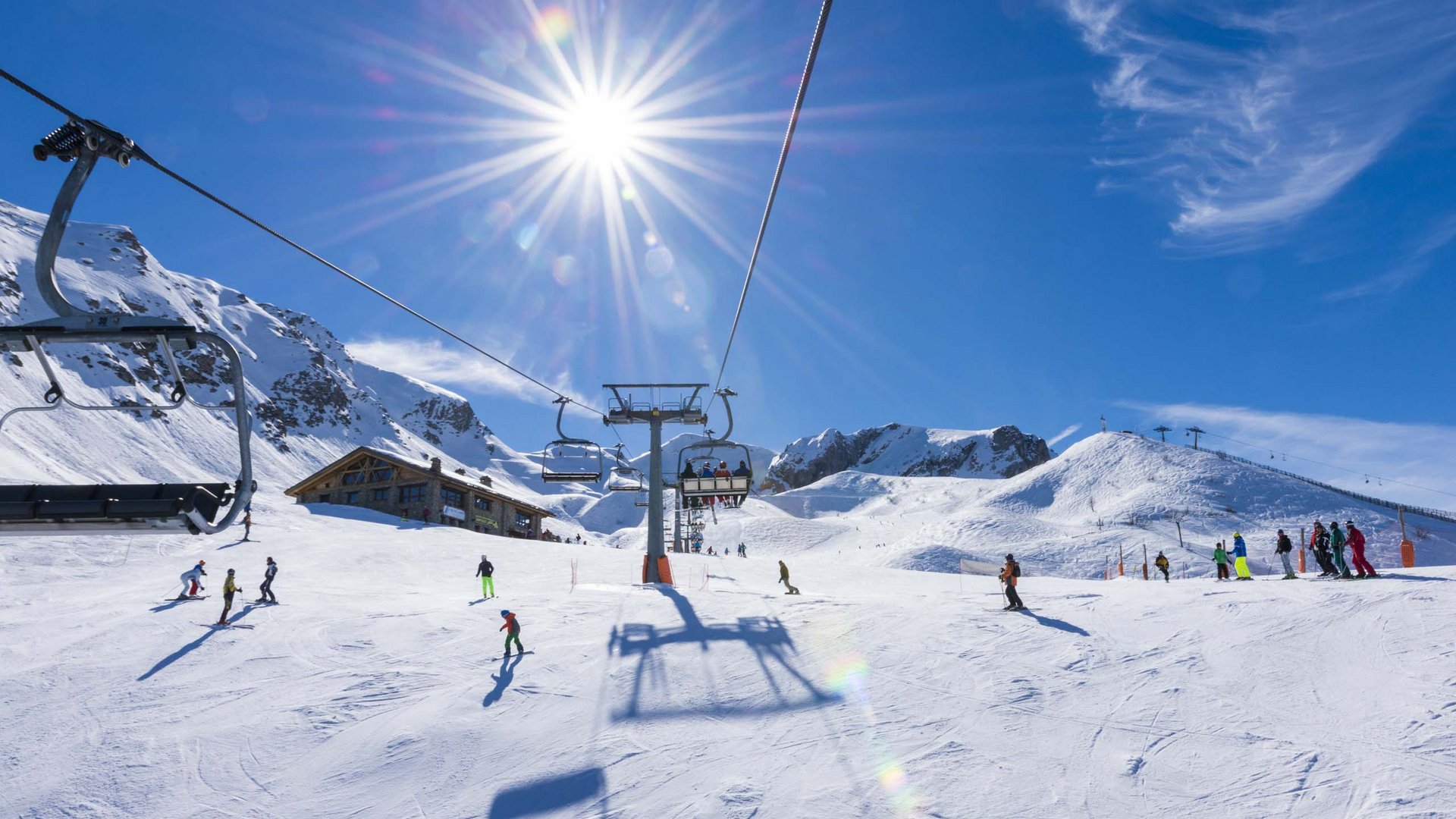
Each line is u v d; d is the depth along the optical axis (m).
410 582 31.80
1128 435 174.50
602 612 22.11
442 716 15.09
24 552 32.72
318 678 17.08
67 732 14.80
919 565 100.50
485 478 68.75
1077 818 10.74
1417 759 11.25
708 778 12.41
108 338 5.20
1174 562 92.62
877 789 11.79
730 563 44.59
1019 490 163.25
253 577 30.84
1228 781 11.34
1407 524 114.44
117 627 20.72
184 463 122.06
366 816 12.07
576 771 12.90
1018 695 14.73
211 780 13.10
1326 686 13.98
